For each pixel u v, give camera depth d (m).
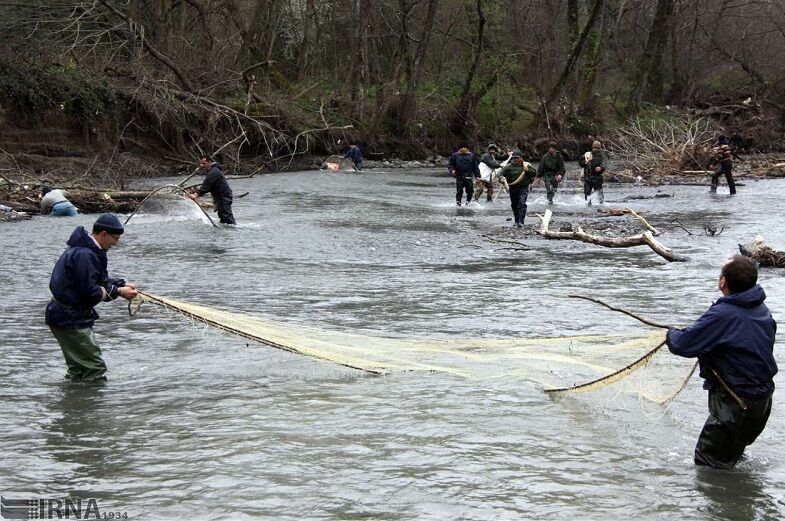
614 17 61.06
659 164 38.59
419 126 50.53
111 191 22.81
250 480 5.21
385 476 5.29
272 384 7.34
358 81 48.66
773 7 65.38
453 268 14.16
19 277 12.80
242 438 5.96
